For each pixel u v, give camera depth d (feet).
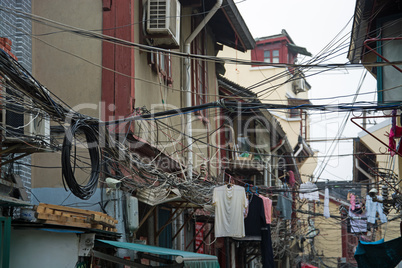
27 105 29.12
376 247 56.75
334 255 170.50
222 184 55.83
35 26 46.62
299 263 135.33
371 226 96.37
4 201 28.84
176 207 52.65
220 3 56.59
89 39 46.24
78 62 45.96
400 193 62.03
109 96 45.14
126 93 45.01
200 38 71.26
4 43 32.91
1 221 27.76
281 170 108.68
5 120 30.58
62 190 42.93
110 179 40.01
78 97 45.42
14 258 31.83
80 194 31.68
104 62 45.73
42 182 43.39
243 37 73.97
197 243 69.56
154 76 52.13
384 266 56.80
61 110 30.35
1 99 29.07
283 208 82.07
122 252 41.37
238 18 67.77
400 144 47.09
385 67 50.03
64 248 32.27
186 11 64.39
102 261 39.45
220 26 75.46
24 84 27.55
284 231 97.96
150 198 44.52
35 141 30.86
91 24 46.50
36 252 31.96
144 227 50.67
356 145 106.11
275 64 32.78
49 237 32.19
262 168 81.87
